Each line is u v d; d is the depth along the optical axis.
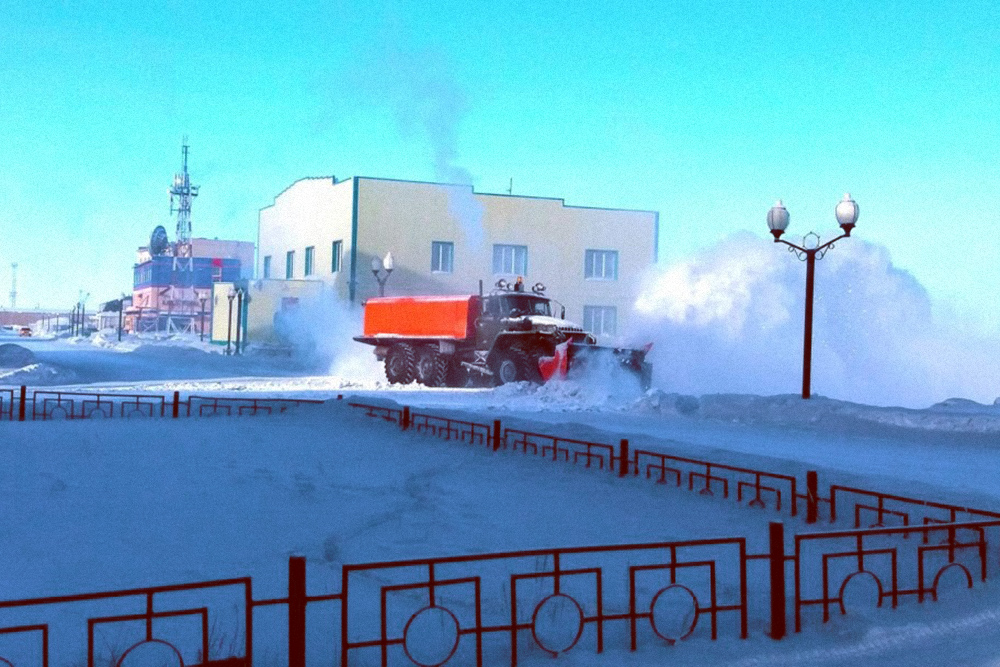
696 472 11.75
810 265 20.03
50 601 4.37
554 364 27.05
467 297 30.78
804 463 11.62
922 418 16.67
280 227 61.09
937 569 7.42
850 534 6.05
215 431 15.67
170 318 95.19
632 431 16.73
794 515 9.64
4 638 5.66
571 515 9.64
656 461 12.62
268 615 6.23
